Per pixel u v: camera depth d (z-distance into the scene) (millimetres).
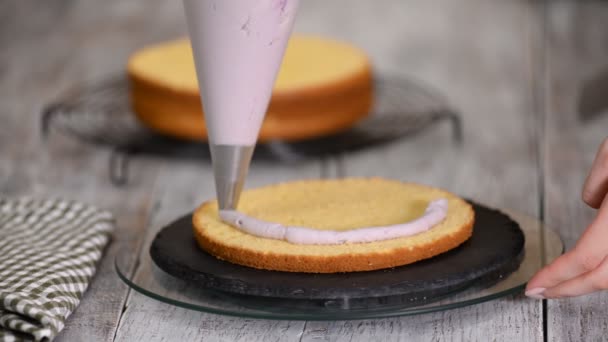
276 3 955
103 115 1624
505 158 1467
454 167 1441
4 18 2492
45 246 1107
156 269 1050
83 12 2549
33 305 987
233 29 955
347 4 2574
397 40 2207
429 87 1818
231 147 1005
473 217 1056
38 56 2115
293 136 1418
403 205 1082
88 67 2010
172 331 1007
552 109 1664
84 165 1463
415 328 1000
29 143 1547
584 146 1499
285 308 976
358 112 1478
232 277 993
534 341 983
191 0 953
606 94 1709
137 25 2398
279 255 997
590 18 2279
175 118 1424
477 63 1991
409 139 1554
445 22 2350
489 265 999
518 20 2314
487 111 1674
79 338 1000
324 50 1553
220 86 977
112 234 1181
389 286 969
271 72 980
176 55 1531
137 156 1485
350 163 1465
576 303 1036
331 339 989
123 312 1037
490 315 1017
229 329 1007
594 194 1021
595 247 965
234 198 1039
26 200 1204
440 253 1020
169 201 1332
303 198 1109
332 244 1008
